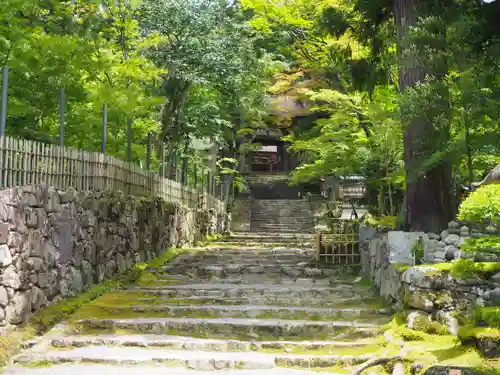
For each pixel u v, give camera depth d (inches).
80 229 395.5
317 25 500.7
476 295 307.9
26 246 323.3
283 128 1253.7
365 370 278.2
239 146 1222.3
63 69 434.9
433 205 379.2
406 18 384.8
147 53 681.0
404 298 334.3
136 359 287.6
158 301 390.3
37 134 426.9
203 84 740.0
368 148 554.6
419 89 345.4
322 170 605.9
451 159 360.2
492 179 307.7
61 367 280.2
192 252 609.9
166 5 686.5
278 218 1069.8
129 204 494.0
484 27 357.7
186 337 327.3
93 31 499.8
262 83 924.0
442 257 349.4
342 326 336.5
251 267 506.0
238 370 283.1
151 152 647.8
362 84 470.6
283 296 409.7
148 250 541.0
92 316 353.1
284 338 332.8
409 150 380.2
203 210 808.9
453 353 276.2
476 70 353.4
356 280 460.4
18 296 314.2
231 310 370.0
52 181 363.9
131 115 510.6
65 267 373.1
